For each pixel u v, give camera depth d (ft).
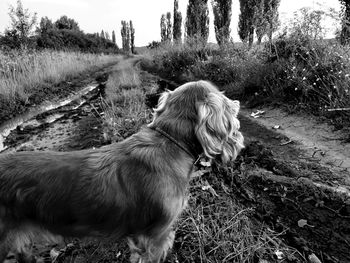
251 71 8.34
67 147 5.42
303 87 6.34
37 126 6.96
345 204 3.32
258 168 4.23
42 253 2.99
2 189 2.15
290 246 2.89
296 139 5.05
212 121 2.20
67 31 41.45
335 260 2.68
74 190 2.14
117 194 2.15
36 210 2.17
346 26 6.43
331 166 4.11
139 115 6.10
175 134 2.26
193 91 2.33
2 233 2.18
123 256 2.87
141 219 2.22
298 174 3.96
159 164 2.18
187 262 2.78
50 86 11.79
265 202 3.51
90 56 28.07
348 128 4.94
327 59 6.42
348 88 5.57
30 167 2.20
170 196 2.18
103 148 2.36
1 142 5.97
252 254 2.75
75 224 2.21
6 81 9.77
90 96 11.01
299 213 3.28
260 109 6.83
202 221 3.15
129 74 14.94
